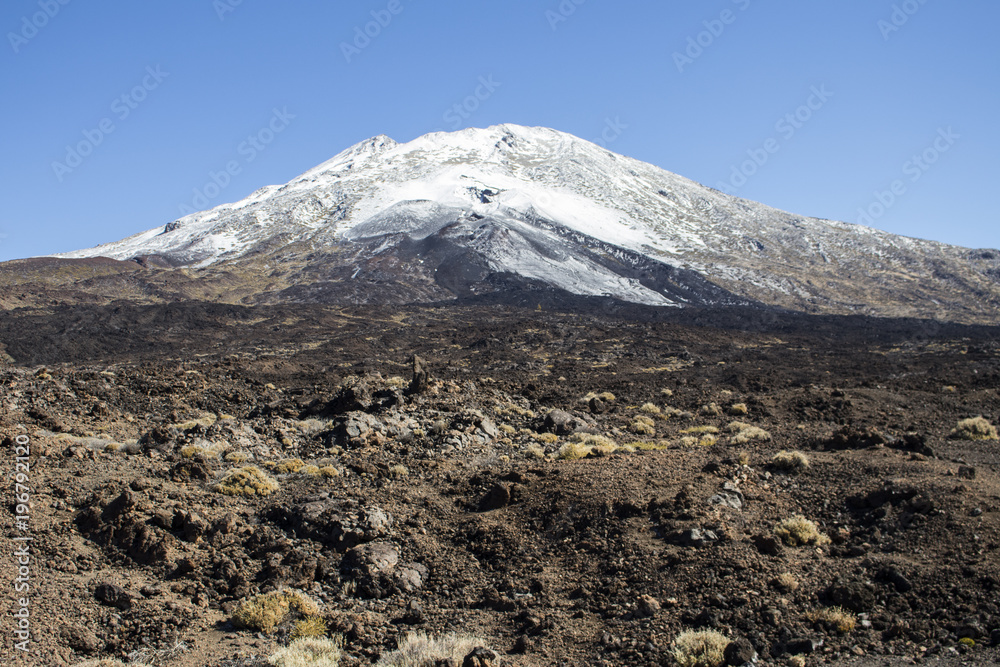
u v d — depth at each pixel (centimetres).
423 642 997
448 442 2192
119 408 2591
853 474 1487
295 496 1667
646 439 2347
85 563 1232
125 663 974
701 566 1130
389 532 1423
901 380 3684
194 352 6838
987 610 902
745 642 898
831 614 952
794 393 3044
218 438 2098
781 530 1223
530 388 3469
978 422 2027
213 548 1355
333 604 1183
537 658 968
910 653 857
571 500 1466
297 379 4281
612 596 1105
